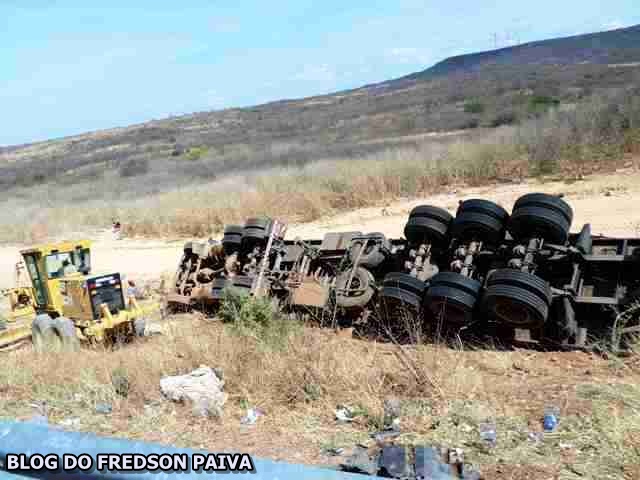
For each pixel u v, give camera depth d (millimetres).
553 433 4691
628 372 6047
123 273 14297
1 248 20109
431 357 6672
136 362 6918
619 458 4164
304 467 2699
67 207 25281
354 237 9633
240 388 6160
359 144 34688
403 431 4980
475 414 5160
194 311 10734
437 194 16812
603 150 17391
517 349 7301
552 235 7598
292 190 18438
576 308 7594
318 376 6105
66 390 6371
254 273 9992
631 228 11039
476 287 7492
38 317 9062
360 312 8758
